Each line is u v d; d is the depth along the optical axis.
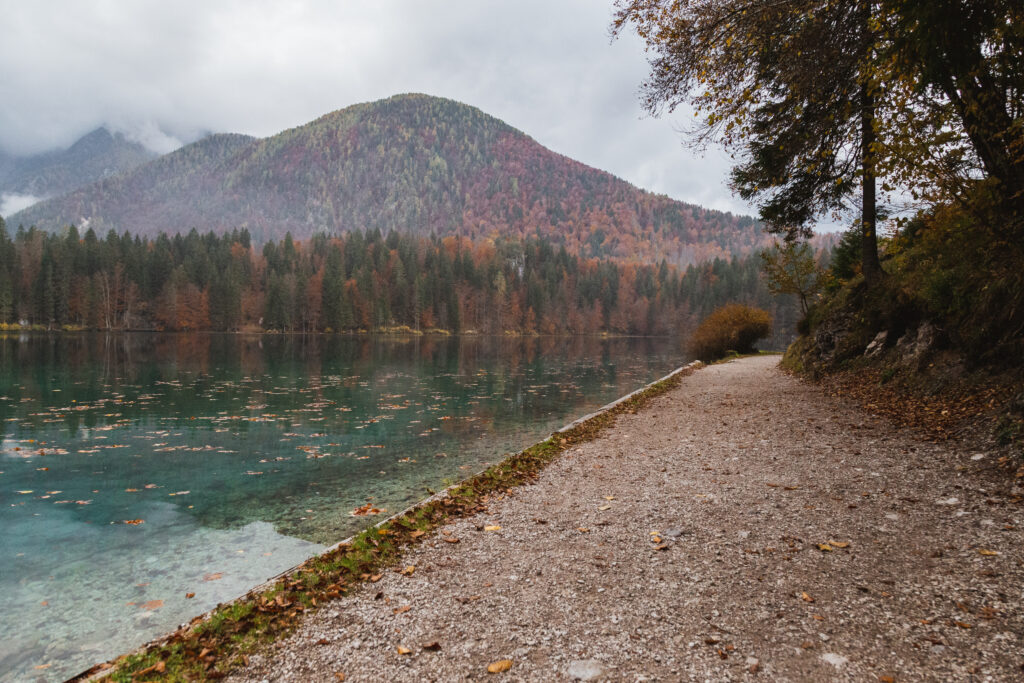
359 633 3.22
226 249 114.25
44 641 3.96
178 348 48.94
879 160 7.43
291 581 3.93
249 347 53.19
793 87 8.45
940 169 7.21
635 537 4.64
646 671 2.75
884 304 12.49
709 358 36.81
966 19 5.97
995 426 6.35
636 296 144.12
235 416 14.45
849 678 2.64
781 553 4.12
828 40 7.91
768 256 26.84
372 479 8.60
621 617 3.32
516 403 17.14
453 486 6.44
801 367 17.19
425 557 4.38
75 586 4.91
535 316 127.06
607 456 7.95
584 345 78.62
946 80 6.75
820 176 12.35
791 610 3.31
